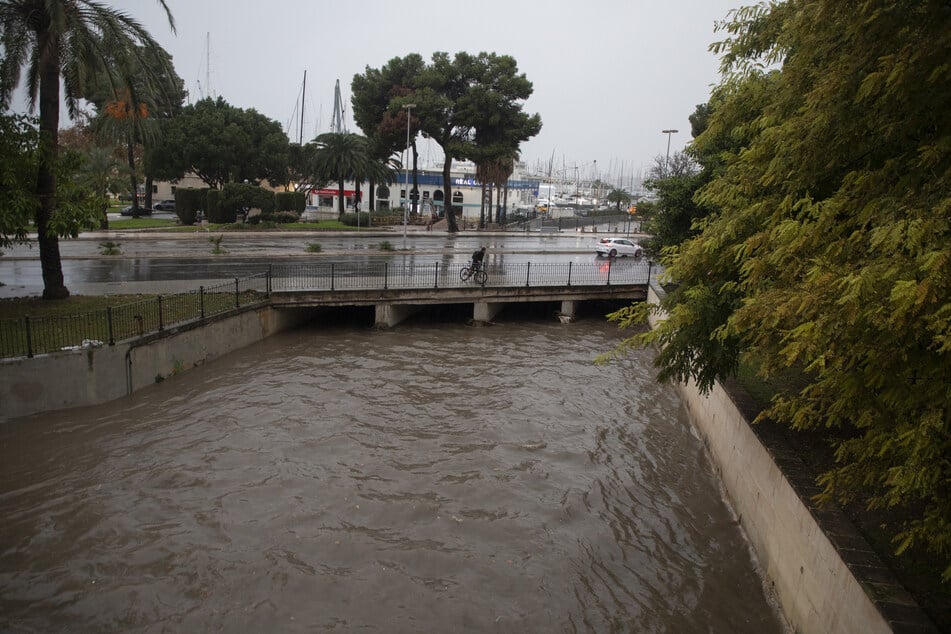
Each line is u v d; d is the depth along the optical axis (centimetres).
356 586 839
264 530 959
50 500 1024
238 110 5531
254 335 1986
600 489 1138
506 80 5038
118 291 2038
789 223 609
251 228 4831
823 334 538
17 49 1700
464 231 5722
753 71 895
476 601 821
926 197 530
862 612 593
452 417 1447
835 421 725
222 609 789
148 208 5853
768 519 888
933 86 553
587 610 816
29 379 1303
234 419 1370
